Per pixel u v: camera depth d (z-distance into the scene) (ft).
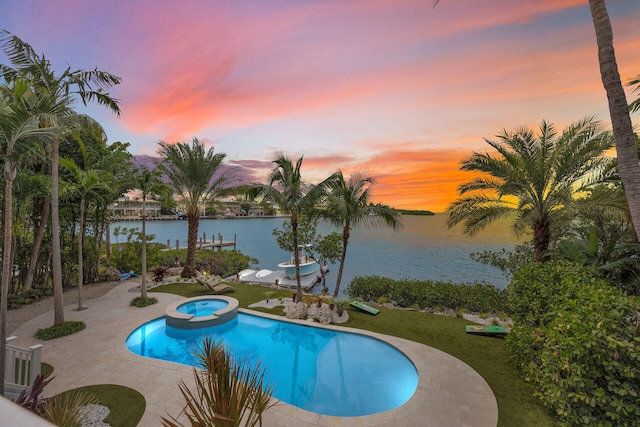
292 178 45.55
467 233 46.52
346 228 52.60
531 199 40.81
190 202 63.98
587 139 36.40
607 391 17.52
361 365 30.01
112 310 43.34
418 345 32.48
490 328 35.19
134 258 69.10
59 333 33.86
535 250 41.19
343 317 40.70
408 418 21.20
